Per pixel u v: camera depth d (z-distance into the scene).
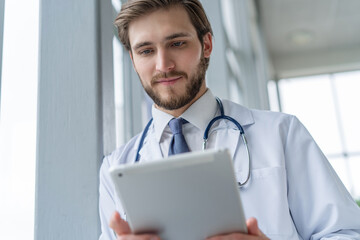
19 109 1.08
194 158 0.58
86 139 1.08
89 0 1.17
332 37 5.66
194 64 0.95
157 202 0.62
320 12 4.82
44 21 1.18
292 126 0.97
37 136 1.10
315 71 6.34
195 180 0.60
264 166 0.91
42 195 1.06
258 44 4.74
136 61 0.96
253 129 1.00
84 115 1.09
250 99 3.71
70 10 1.17
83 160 1.07
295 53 6.24
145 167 0.60
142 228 0.64
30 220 1.06
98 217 1.03
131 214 0.63
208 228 0.63
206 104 1.03
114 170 0.60
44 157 1.09
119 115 1.66
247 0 3.91
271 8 4.67
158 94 0.94
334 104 6.15
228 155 0.58
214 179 0.59
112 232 0.97
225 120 1.02
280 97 6.39
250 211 0.87
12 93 1.07
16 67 1.10
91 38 1.14
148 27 0.93
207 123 1.01
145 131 1.08
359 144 5.83
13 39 1.10
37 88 1.13
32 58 1.15
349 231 0.83
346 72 6.30
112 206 0.99
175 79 0.93
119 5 1.67
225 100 1.11
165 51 0.92
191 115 1.00
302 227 0.90
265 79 4.64
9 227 1.01
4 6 1.08
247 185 0.90
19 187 1.05
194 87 0.95
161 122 1.02
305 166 0.91
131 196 0.61
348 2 4.56
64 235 1.03
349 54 6.07
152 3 0.92
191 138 0.99
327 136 5.98
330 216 0.84
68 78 1.12
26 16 1.16
